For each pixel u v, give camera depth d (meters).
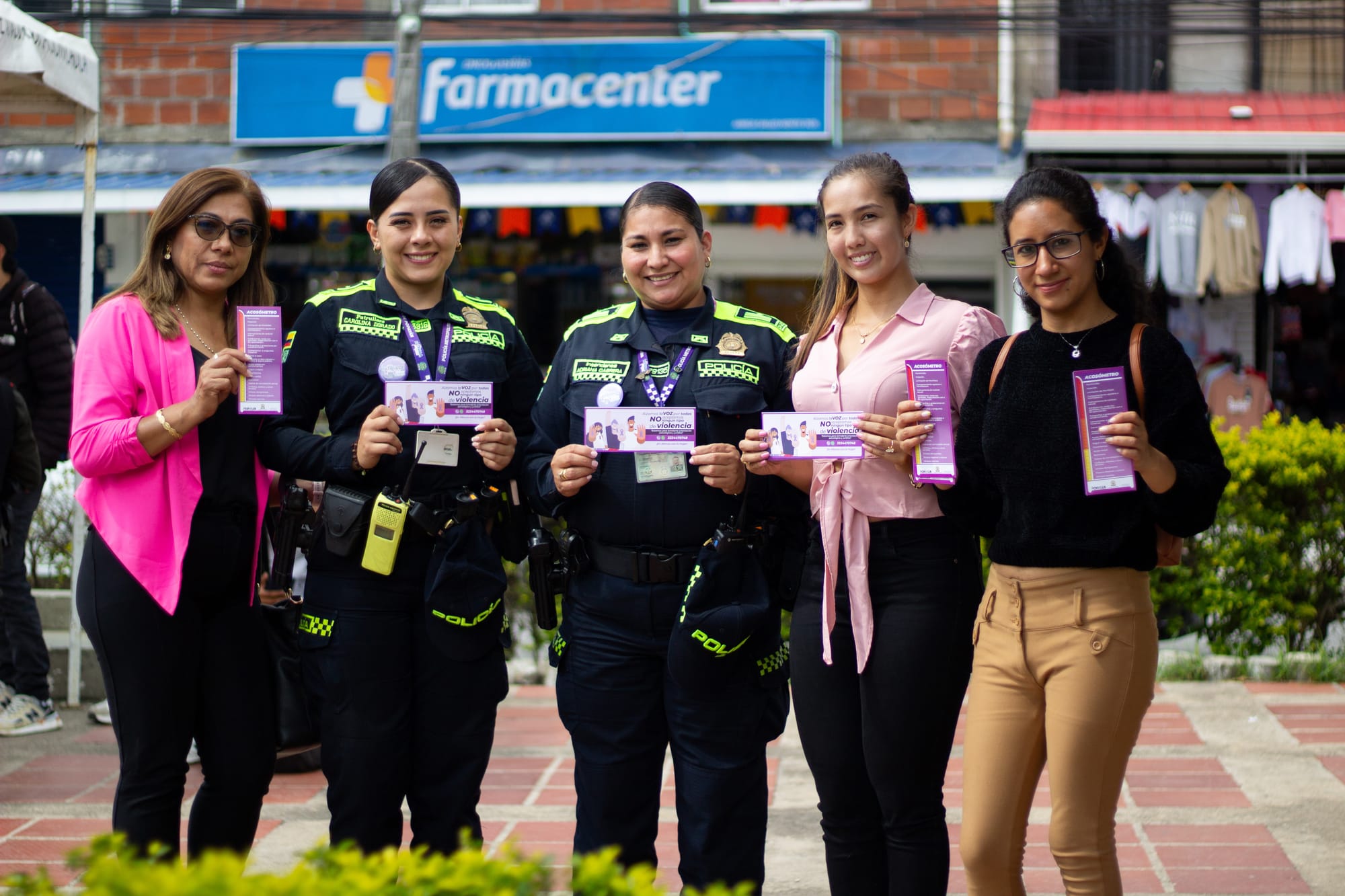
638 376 3.30
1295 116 11.05
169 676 3.19
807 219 11.39
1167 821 4.45
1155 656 2.86
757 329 3.41
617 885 1.72
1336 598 6.81
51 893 1.76
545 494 3.28
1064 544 2.83
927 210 11.41
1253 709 5.86
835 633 3.14
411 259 3.36
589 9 12.05
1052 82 11.66
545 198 10.63
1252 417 11.39
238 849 3.34
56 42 5.68
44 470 5.95
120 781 3.21
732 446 3.21
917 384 2.95
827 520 3.13
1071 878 2.80
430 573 3.23
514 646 6.84
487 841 4.38
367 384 3.32
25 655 5.80
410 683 3.33
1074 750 2.79
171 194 3.32
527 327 12.66
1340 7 11.76
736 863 3.21
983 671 2.96
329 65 11.89
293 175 11.44
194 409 3.13
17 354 5.91
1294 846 4.18
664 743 3.33
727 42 11.53
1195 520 2.78
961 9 11.68
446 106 11.77
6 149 12.16
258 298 3.50
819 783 3.21
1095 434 2.75
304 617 3.33
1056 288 2.88
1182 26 11.88
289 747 3.86
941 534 3.10
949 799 4.80
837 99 11.71
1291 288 11.77
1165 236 10.68
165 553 3.18
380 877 1.70
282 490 3.51
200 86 12.25
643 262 3.29
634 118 11.65
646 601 3.21
